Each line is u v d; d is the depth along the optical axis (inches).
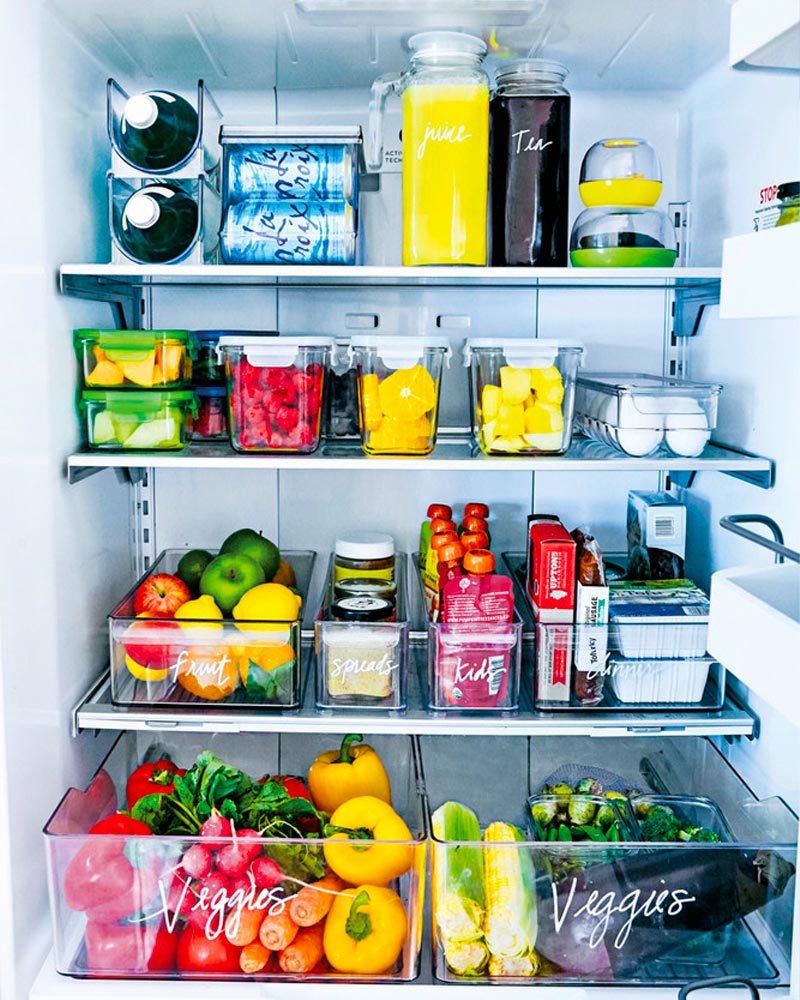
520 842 51.9
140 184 57.5
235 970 51.9
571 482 71.6
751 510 58.7
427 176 55.7
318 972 52.0
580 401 67.2
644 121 69.3
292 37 56.4
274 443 57.2
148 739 70.0
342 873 51.8
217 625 57.5
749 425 58.9
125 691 58.2
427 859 55.1
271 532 71.8
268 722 56.7
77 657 59.3
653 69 62.9
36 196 52.4
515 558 69.9
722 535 63.8
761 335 57.0
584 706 58.3
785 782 54.2
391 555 64.9
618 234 56.2
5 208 50.4
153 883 51.5
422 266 55.6
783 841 52.2
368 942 51.4
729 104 60.9
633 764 70.6
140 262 57.2
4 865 51.3
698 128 66.6
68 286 55.9
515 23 53.6
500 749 71.9
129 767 67.2
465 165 55.6
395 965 52.2
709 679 58.8
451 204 55.7
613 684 58.5
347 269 54.3
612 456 57.5
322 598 65.4
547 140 57.0
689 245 68.4
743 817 56.4
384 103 59.8
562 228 57.8
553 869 51.6
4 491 50.6
